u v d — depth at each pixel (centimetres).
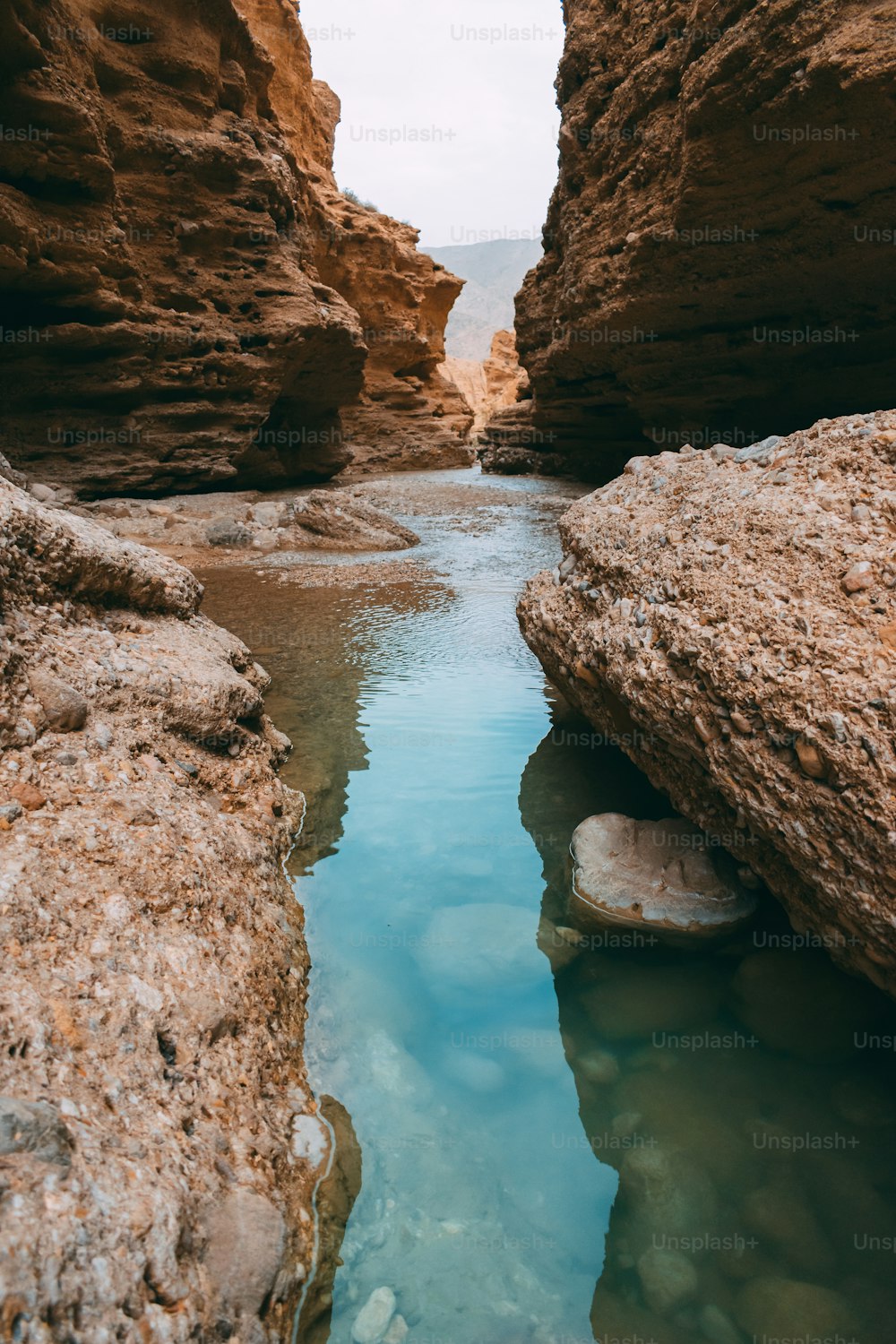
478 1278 206
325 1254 210
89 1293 145
